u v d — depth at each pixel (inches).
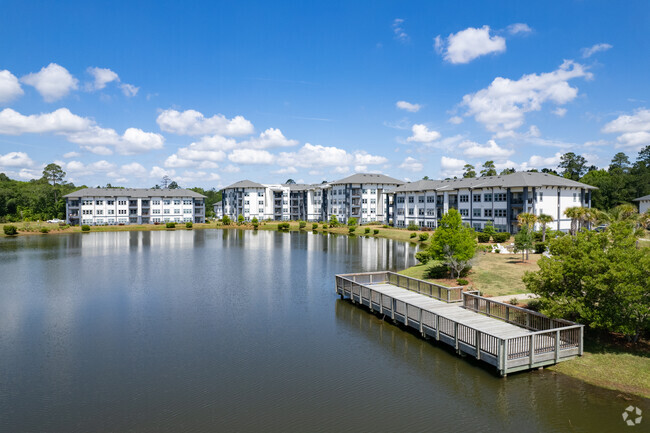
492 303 1066.1
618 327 761.0
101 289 1518.2
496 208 2834.6
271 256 2368.4
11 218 4985.2
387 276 1451.8
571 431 583.8
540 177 2839.6
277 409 658.8
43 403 684.1
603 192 3703.3
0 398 701.9
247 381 758.5
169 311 1220.5
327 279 1692.9
